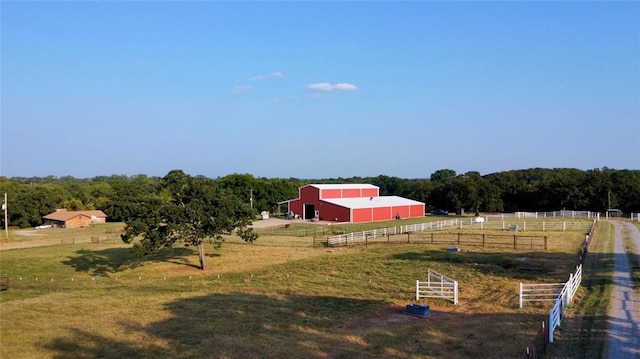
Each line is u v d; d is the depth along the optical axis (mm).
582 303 24578
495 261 40031
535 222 75375
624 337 18938
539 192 107000
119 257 52031
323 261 44031
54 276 43469
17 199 108375
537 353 17000
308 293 31125
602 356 16859
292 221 90938
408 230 66312
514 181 115812
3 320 25078
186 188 45406
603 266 35406
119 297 31250
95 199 138625
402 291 30938
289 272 39938
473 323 22734
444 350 18969
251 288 33781
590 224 69625
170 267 45594
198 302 28828
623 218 83000
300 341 20641
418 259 42188
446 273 35844
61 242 69062
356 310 26156
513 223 73938
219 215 44312
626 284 28797
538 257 41406
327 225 81875
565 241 51031
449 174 175875
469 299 28156
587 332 19656
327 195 94625
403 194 131750
